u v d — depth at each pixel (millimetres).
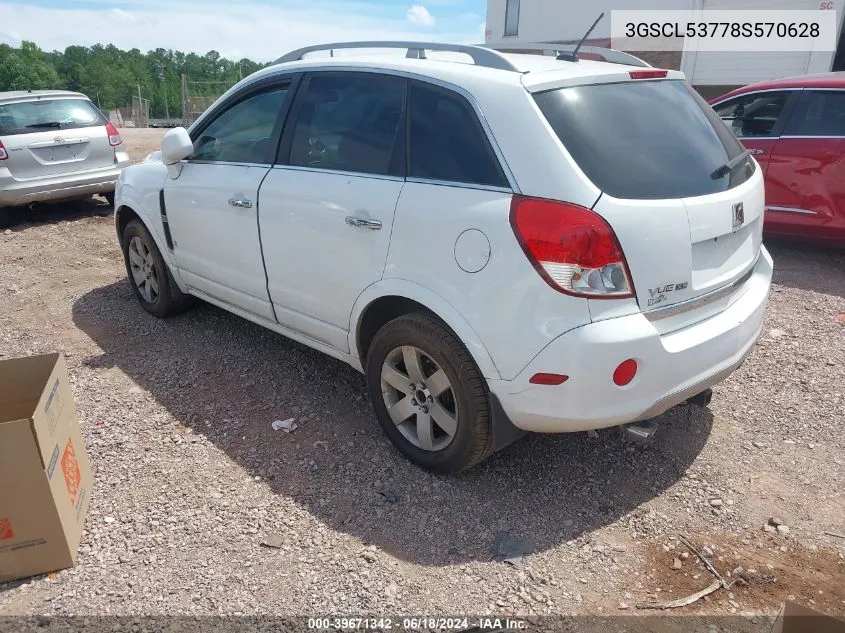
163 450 3311
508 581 2537
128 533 2730
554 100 2666
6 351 4445
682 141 2910
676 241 2602
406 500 2963
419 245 2814
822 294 5633
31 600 2400
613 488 3090
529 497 3008
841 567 2633
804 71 12789
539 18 16125
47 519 2441
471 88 2785
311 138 3447
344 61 3387
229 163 3914
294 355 4352
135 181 4691
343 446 3354
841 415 3701
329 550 2664
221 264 4020
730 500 3021
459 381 2783
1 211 7938
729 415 3713
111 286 5762
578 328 2463
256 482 3072
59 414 2604
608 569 2611
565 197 2473
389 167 3033
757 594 2498
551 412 2590
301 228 3350
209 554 2631
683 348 2654
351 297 3184
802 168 6297
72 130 8117
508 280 2541
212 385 3965
